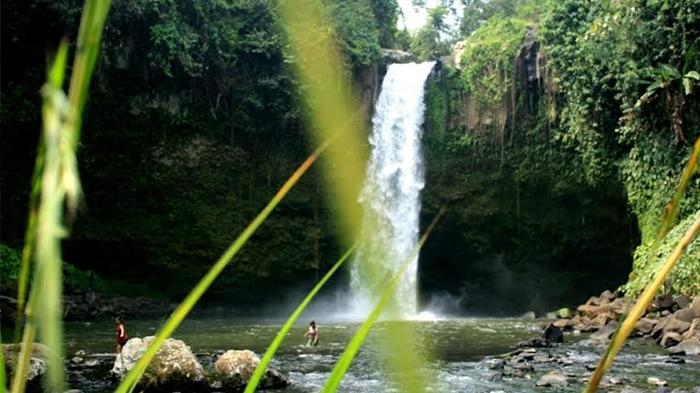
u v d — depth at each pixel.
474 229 29.12
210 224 27.66
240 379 9.93
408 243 28.86
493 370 11.80
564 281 29.14
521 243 28.89
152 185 26.56
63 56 0.44
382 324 0.64
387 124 29.44
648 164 24.42
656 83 22.09
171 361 9.67
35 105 23.83
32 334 0.53
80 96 0.44
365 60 28.41
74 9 21.56
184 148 26.67
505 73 28.39
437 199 29.12
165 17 24.30
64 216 0.40
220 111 26.81
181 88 25.94
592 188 27.39
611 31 23.81
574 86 26.17
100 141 25.33
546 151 27.98
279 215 28.25
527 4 34.44
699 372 11.33
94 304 24.42
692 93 22.19
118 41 24.14
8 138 24.02
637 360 12.77
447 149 29.27
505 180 28.72
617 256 28.28
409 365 0.61
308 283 28.97
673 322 15.64
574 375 11.04
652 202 24.20
